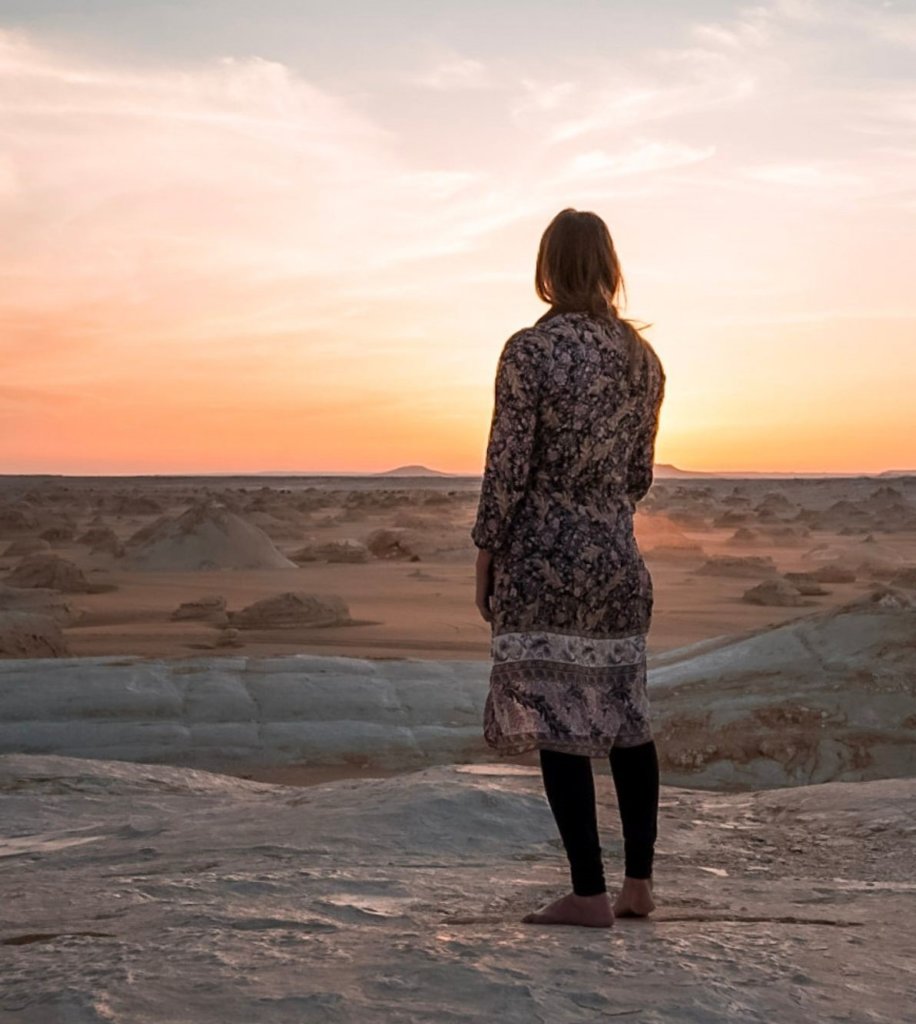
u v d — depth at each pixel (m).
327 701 16.72
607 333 3.55
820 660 15.53
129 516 95.81
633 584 3.58
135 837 6.47
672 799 6.89
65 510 101.25
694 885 4.54
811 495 172.50
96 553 55.09
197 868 5.19
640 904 3.66
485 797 6.16
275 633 29.67
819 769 13.72
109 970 2.79
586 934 3.17
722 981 2.65
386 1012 2.45
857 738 13.98
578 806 3.43
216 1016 2.44
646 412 3.66
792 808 6.46
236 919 3.59
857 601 16.55
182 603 34.22
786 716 14.43
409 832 5.71
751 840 5.77
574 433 3.48
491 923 3.60
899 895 4.32
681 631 30.64
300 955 2.91
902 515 92.31
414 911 3.87
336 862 5.14
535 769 7.17
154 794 9.22
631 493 3.77
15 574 40.09
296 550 60.22
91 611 33.81
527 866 5.09
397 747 15.71
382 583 44.59
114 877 4.96
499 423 3.45
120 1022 2.41
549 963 2.76
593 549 3.49
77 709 16.28
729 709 14.68
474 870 4.88
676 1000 2.51
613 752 3.66
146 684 16.98
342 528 87.00
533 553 3.47
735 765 13.96
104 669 17.45
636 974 2.69
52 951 3.11
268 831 5.95
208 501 52.53
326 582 44.78
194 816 6.84
